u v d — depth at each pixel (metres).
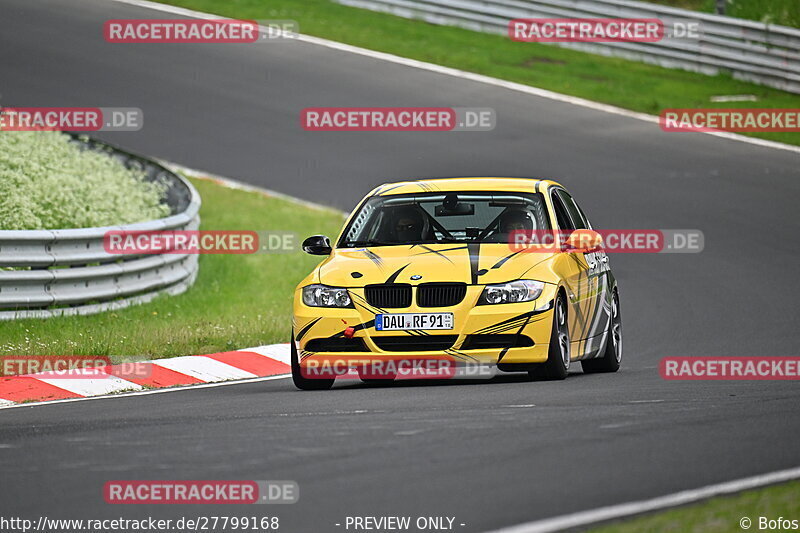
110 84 98.31
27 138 66.75
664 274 63.62
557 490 19.98
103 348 42.19
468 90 100.88
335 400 31.58
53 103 92.00
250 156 85.56
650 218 73.88
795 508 18.72
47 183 60.47
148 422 28.56
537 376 35.22
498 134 91.12
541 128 92.75
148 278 52.69
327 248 38.06
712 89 105.19
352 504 19.34
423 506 19.11
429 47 112.44
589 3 113.94
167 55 107.00
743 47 106.69
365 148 88.12
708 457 22.45
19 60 102.25
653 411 27.89
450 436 24.70
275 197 77.50
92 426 28.23
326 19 119.94
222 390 36.72
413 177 81.75
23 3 120.38
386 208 38.22
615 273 64.19
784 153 88.81
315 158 85.81
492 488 20.16
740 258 66.12
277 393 34.59
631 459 22.30
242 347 45.69
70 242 47.81
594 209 75.31
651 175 82.69
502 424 26.06
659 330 51.97
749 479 20.73
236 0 123.94
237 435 25.77
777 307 55.75
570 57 112.12
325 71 104.50
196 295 55.59
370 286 34.41
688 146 89.69
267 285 60.03
